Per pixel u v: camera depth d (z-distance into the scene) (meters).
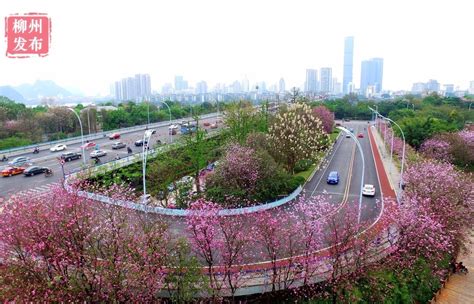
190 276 17.69
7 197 32.44
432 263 22.31
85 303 15.42
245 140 43.25
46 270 16.70
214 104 122.44
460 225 23.92
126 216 19.50
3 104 74.81
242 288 19.03
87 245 18.38
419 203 23.39
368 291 19.61
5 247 17.03
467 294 22.22
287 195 34.66
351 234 20.61
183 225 26.47
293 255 20.52
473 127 63.84
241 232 20.22
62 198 18.88
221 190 30.80
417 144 57.12
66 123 70.44
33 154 52.81
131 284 16.06
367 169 49.31
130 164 40.41
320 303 18.88
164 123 86.31
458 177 28.39
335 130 88.69
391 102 123.94
